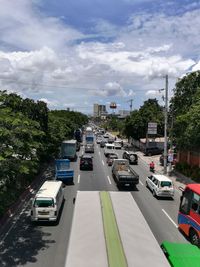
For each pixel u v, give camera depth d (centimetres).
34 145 2700
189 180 4234
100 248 1216
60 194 2630
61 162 3944
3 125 2312
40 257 1780
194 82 4778
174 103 4972
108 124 19888
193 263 1198
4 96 2630
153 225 2386
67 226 2278
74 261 1120
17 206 2741
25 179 3325
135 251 1198
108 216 1556
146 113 7825
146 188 3669
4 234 2119
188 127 3894
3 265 1681
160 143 7606
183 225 2164
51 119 5444
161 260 1152
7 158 2272
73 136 10312
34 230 2197
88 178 4084
